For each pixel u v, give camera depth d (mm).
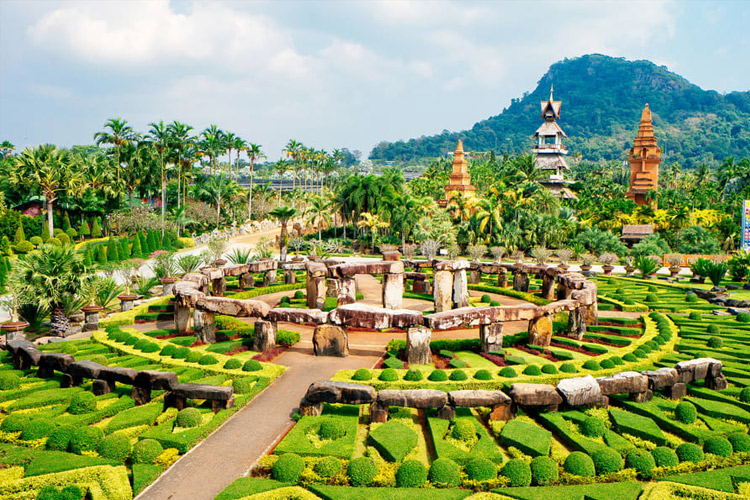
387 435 15789
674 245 69875
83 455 14859
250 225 90625
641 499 13367
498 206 67125
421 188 101312
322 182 136875
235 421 17391
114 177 72625
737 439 15555
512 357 22641
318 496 13547
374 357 23516
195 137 75062
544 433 16000
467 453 14891
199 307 25250
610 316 31609
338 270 31000
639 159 91688
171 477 14250
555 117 90938
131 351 23172
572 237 66938
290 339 24891
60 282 27125
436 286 30719
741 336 26453
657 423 17234
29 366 21391
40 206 68625
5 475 13758
